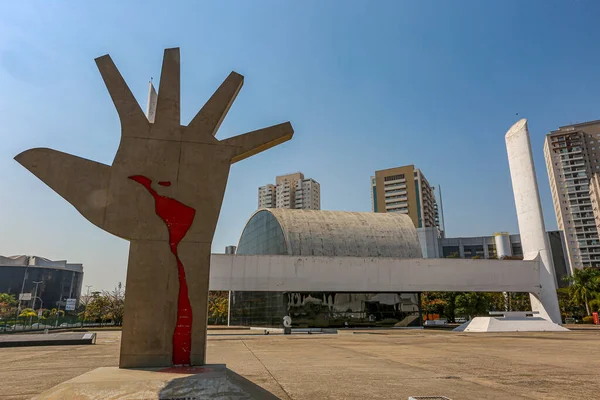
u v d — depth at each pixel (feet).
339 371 35.09
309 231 149.69
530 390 26.40
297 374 33.32
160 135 29.68
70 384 19.93
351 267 117.80
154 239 27.76
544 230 124.77
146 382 20.26
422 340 76.48
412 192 493.77
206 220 28.81
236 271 110.42
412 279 120.88
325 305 127.95
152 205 28.35
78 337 74.13
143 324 26.27
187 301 27.14
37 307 415.03
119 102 29.86
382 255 150.00
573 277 202.08
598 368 37.29
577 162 426.51
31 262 436.35
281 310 127.54
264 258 112.68
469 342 70.69
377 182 516.73
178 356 26.18
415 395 24.63
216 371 23.80
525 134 131.13
